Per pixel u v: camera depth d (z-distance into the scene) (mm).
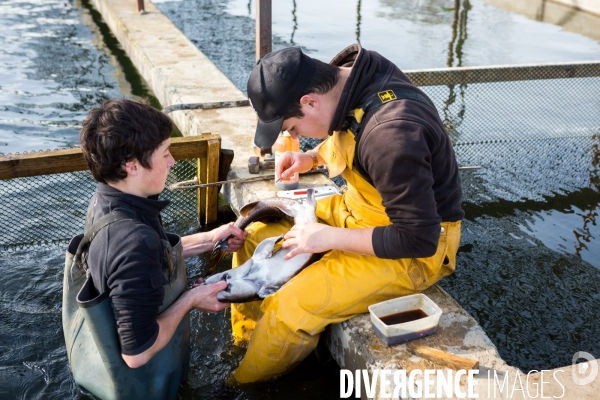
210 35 10117
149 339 2393
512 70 5445
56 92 7301
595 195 5180
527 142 5895
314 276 2865
